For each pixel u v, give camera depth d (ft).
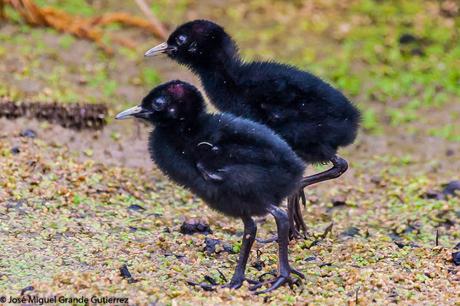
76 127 54.29
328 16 73.41
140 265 37.11
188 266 37.81
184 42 43.21
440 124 60.85
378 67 66.59
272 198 35.50
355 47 68.85
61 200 44.06
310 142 40.01
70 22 66.28
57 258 37.37
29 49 63.52
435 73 66.23
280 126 40.09
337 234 44.24
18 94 55.72
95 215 43.34
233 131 35.78
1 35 64.90
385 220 46.52
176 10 72.23
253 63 42.19
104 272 35.94
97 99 58.23
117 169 49.37
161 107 36.58
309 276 37.78
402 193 50.29
